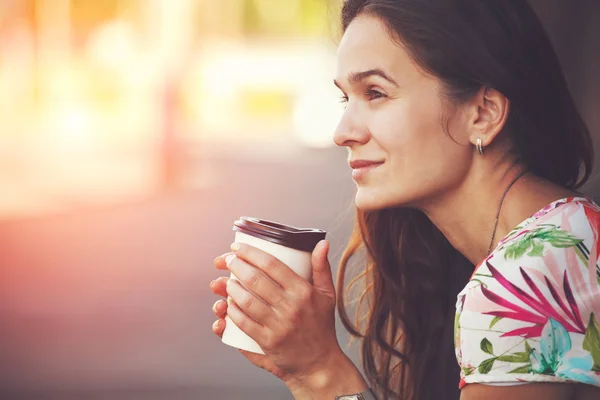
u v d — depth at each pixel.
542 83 1.79
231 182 18.30
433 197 1.80
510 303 1.53
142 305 8.09
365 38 1.76
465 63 1.71
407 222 2.18
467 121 1.75
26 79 31.89
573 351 1.52
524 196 1.76
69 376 5.96
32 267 9.99
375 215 2.19
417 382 2.20
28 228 12.69
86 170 20.77
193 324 7.41
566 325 1.52
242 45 53.34
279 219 13.12
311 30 53.09
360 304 2.32
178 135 17.78
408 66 1.73
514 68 1.73
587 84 11.83
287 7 54.72
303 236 1.80
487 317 1.54
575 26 11.85
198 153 24.55
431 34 1.71
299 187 17.31
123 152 25.02
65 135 29.11
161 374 5.97
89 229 12.63
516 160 1.80
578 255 1.57
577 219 1.64
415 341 2.20
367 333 2.28
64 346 6.75
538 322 1.51
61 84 35.28
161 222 13.25
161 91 17.55
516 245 1.59
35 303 8.20
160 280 9.20
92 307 8.04
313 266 1.82
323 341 1.81
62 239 11.82
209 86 44.88
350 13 1.82
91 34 37.94
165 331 7.18
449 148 1.76
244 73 49.88
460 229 1.83
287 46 54.91
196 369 6.10
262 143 28.48
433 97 1.74
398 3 1.73
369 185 1.80
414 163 1.75
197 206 14.82
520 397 1.53
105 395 5.53
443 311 2.19
